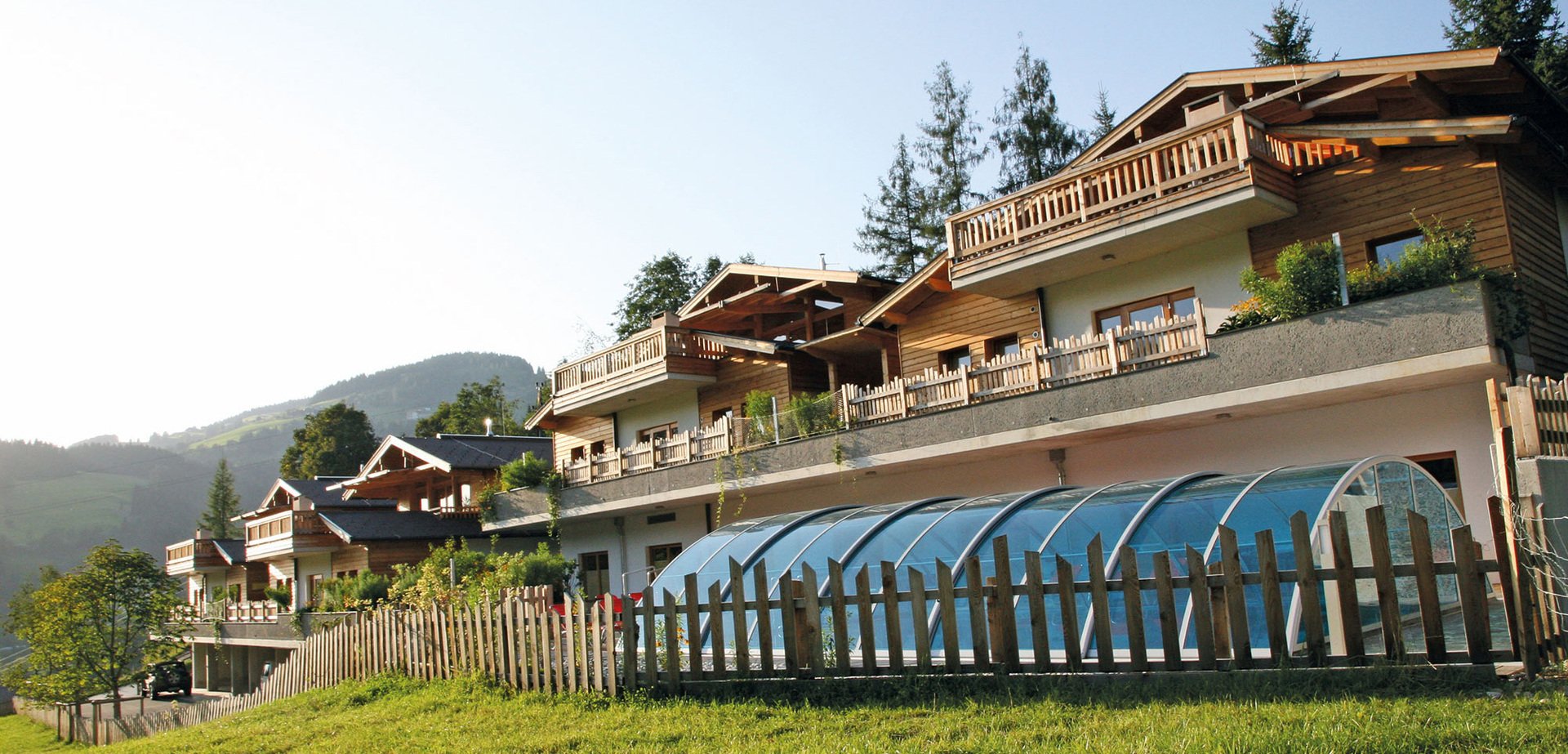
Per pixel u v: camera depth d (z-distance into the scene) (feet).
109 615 111.75
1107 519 36.45
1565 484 30.81
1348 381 48.65
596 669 37.37
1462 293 45.39
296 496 141.49
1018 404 62.08
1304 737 20.59
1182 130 58.08
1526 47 116.47
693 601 35.58
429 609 51.85
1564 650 24.39
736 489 81.41
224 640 146.20
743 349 92.84
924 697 29.71
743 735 28.58
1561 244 59.41
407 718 39.63
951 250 70.85
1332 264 50.49
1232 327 55.42
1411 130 52.13
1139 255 63.87
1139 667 27.20
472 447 134.31
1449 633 28.60
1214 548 32.14
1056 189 64.69
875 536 43.88
